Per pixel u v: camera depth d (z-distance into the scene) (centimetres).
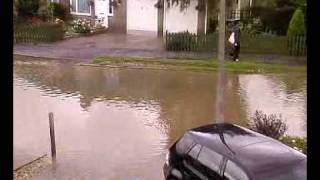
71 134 1462
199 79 2200
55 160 1255
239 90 1994
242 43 2711
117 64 2494
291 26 2669
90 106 1772
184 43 2744
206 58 2584
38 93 1942
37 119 1605
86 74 2298
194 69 2375
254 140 976
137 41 3105
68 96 1909
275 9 2955
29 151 1321
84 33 3322
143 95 1933
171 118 1633
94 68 2428
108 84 2108
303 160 906
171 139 1422
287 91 1978
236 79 2188
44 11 3369
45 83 2108
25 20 3281
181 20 3212
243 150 932
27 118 1614
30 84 2088
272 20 2961
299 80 2161
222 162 926
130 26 3450
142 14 3406
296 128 1508
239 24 2820
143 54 2684
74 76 2250
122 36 3319
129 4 3419
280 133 1328
